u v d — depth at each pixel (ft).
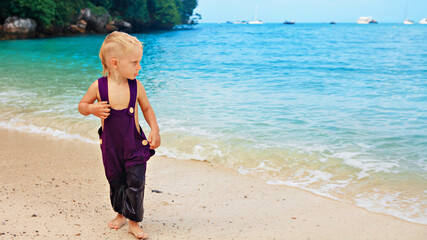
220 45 106.22
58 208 10.53
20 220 9.51
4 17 117.39
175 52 79.97
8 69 44.06
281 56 73.15
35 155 16.39
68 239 8.66
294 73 47.37
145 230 9.55
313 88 35.70
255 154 17.12
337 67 54.80
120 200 8.97
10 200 10.96
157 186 13.52
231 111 25.03
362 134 20.24
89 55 64.75
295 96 31.19
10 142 18.44
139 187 8.57
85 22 142.61
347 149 17.80
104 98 8.09
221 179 14.49
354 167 15.60
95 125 21.25
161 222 10.16
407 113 25.23
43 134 20.01
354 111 25.75
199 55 73.15
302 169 15.51
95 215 10.19
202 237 9.29
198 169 15.64
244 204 11.98
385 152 17.40
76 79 37.01
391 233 10.09
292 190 13.46
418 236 9.94
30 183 12.69
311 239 9.45
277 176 14.85
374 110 26.08
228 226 10.09
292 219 10.82
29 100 26.86
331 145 18.37
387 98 30.63
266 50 89.04
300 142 18.76
